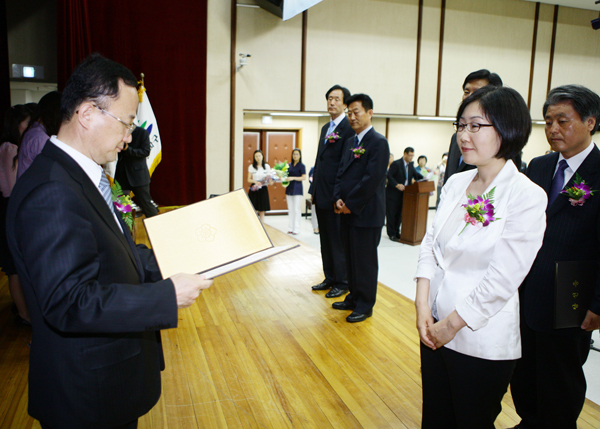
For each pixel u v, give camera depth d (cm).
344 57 717
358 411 193
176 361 236
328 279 362
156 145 616
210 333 273
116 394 99
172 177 682
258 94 691
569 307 139
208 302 329
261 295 346
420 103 766
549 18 820
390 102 750
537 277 152
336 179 310
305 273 411
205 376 220
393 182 653
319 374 224
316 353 247
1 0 444
